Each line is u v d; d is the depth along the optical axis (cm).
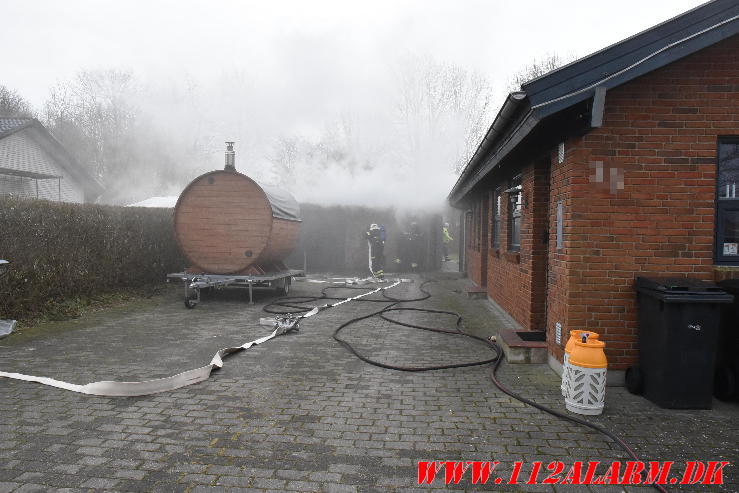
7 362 575
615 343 500
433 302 1120
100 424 399
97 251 994
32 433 380
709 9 457
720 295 428
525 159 735
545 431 395
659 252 495
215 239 1109
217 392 479
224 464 335
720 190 502
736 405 450
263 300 1126
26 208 805
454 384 511
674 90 490
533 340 671
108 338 709
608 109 494
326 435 383
